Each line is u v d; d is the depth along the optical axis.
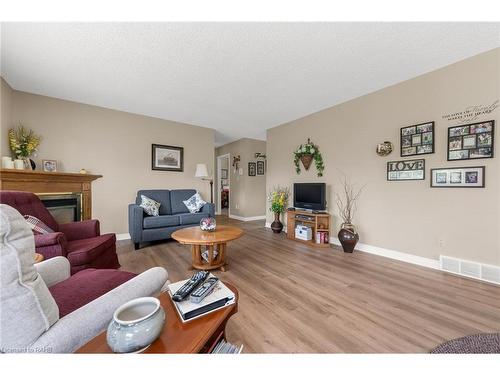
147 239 3.21
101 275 1.26
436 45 1.99
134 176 3.91
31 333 0.58
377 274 2.27
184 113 3.91
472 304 1.69
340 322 1.46
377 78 2.62
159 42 1.92
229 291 0.95
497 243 2.04
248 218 5.90
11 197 1.76
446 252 2.35
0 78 2.54
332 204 3.57
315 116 3.84
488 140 2.08
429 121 2.47
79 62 2.25
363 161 3.13
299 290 1.92
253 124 4.61
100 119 3.56
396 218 2.77
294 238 3.75
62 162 3.25
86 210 3.05
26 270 0.59
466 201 2.22
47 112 3.13
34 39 1.88
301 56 2.15
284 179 4.53
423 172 2.52
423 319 1.50
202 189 4.77
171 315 0.81
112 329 0.61
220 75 2.53
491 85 2.07
